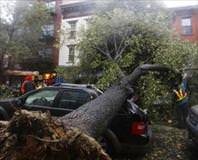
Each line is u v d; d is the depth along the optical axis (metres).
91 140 2.21
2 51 25.03
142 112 6.55
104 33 10.18
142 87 9.22
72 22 28.17
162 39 10.02
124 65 9.68
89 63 10.73
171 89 9.92
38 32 26.62
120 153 6.51
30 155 2.06
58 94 6.87
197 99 10.00
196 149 6.97
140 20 9.97
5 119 7.11
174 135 8.06
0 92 14.19
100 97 4.04
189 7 25.61
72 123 3.14
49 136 2.11
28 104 7.15
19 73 24.72
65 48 28.16
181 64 9.62
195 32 25.58
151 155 6.64
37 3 26.20
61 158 2.09
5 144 2.09
